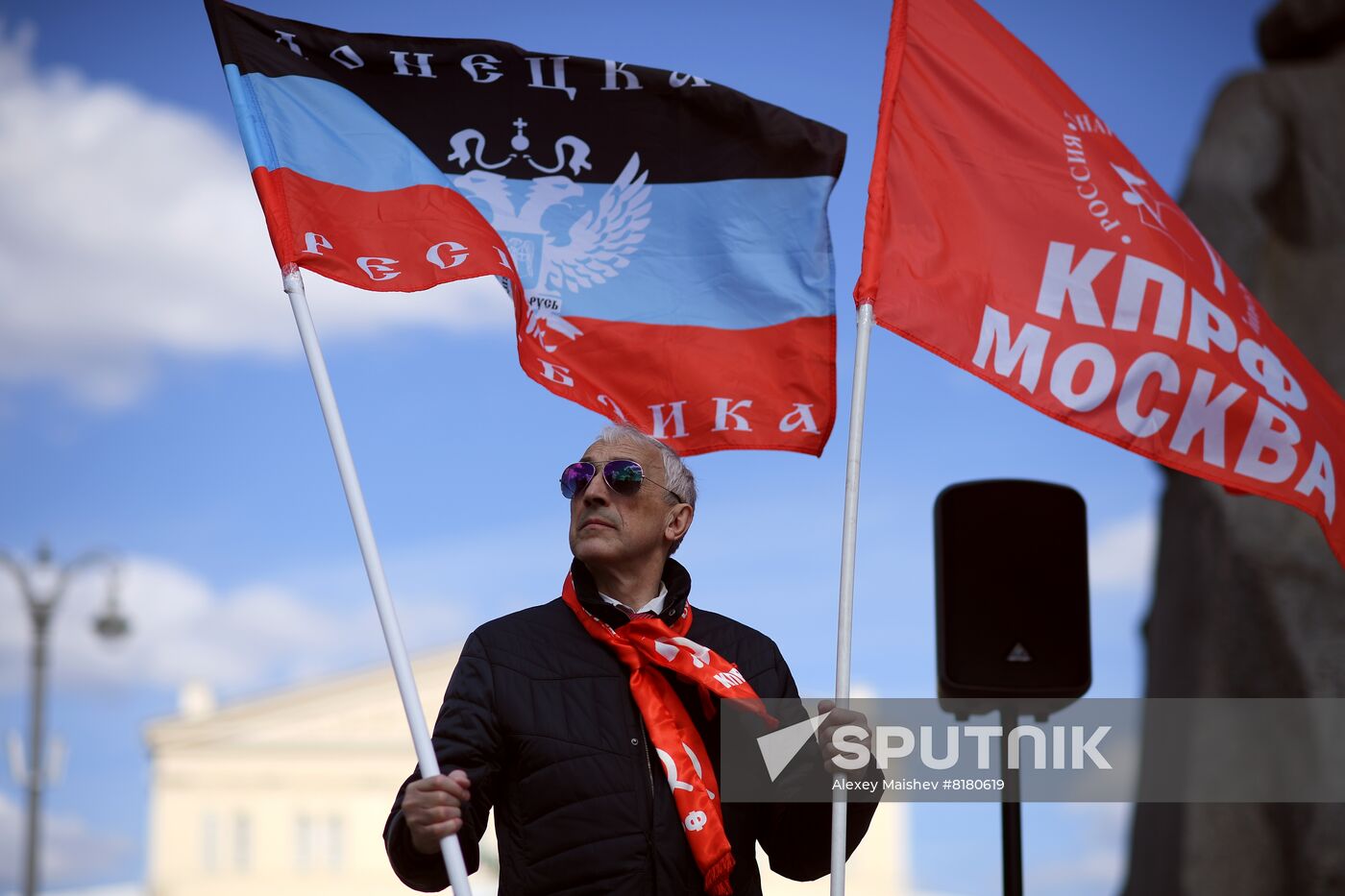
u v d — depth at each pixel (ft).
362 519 11.82
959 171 14.84
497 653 11.67
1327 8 33.71
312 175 13.94
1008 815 13.02
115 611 56.95
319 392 12.58
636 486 12.07
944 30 15.24
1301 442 14.70
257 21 14.35
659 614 12.05
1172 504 32.53
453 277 13.88
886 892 101.14
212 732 119.96
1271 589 29.71
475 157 14.92
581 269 14.87
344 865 118.11
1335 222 32.91
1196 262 15.10
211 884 117.60
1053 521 13.28
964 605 13.19
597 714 11.54
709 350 14.78
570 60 15.19
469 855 11.37
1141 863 31.27
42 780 54.24
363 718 120.16
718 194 15.15
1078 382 14.46
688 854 11.33
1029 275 14.67
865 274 14.20
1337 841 27.84
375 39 14.71
